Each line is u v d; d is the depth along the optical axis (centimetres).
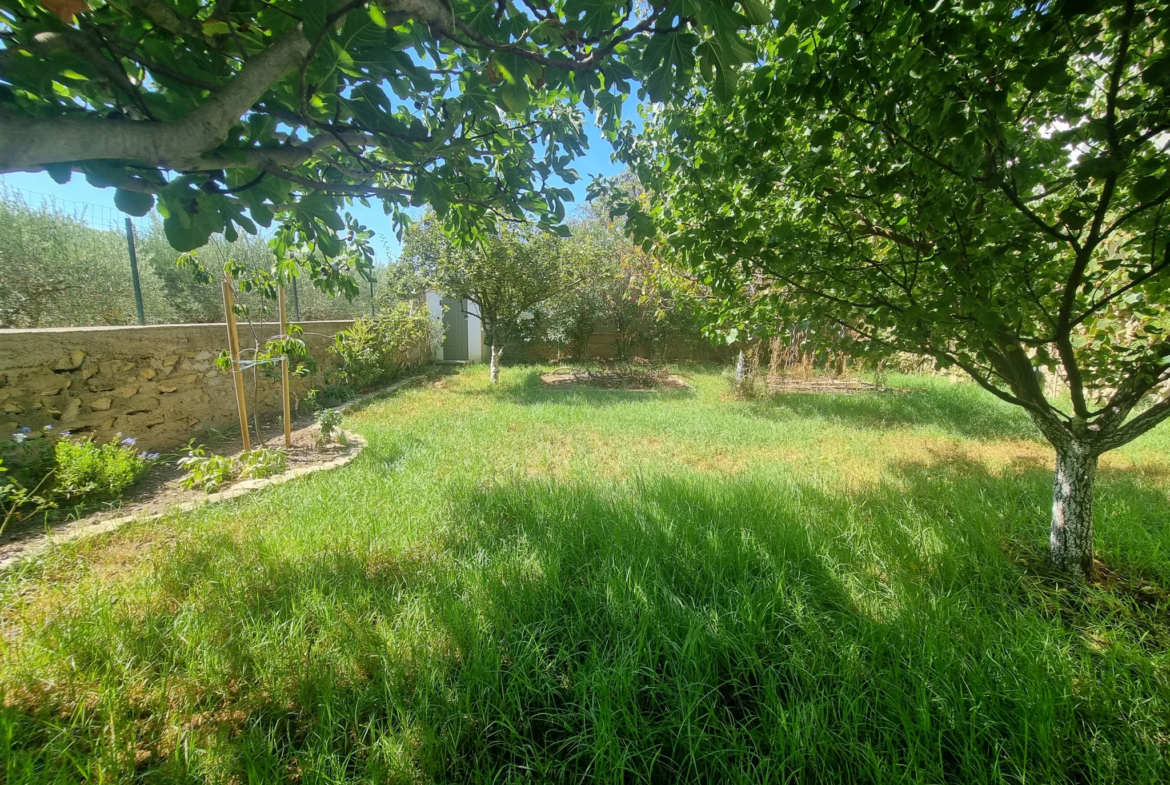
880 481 399
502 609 214
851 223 253
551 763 153
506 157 211
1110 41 161
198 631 199
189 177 133
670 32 128
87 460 353
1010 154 165
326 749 152
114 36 102
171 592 236
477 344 1507
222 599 222
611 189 229
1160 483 394
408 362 1198
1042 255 210
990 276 195
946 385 964
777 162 237
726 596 226
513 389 962
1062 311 208
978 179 171
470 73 156
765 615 212
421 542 283
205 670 180
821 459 498
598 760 152
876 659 185
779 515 307
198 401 548
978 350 253
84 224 641
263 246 979
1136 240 189
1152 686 175
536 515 313
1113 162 140
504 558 257
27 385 373
